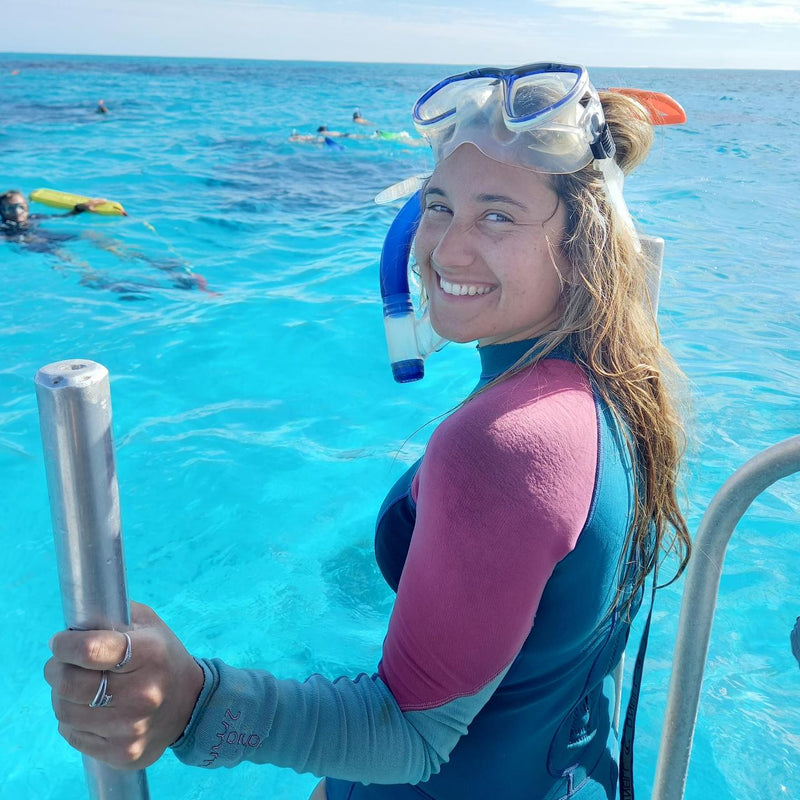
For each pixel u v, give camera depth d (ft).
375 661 10.07
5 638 10.42
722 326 20.20
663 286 22.98
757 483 3.37
